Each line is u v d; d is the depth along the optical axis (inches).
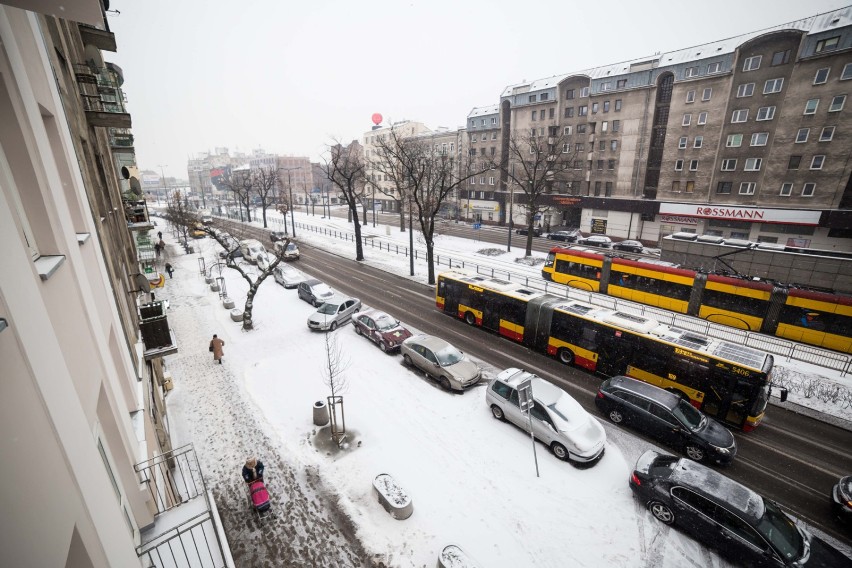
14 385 96.3
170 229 2393.0
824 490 429.7
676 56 1664.6
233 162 6747.1
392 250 1678.2
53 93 225.0
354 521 383.9
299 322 883.4
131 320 438.0
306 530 375.6
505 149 2305.6
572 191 2042.3
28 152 154.5
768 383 499.8
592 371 649.0
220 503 406.9
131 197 595.5
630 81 1774.1
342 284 1179.9
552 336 695.1
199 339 794.8
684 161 1657.2
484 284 822.5
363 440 495.5
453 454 470.3
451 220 2600.9
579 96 1946.4
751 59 1451.8
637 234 1836.9
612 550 356.8
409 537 367.6
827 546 331.3
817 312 742.5
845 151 1306.6
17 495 87.4
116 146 701.3
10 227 112.8
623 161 1849.2
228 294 1085.8
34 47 195.6
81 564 124.8
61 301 159.8
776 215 1427.2
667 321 876.6
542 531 374.0
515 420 505.0
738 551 337.7
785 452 485.7
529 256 1467.8
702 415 489.4
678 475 380.5
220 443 495.2
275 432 512.7
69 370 155.6
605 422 530.6
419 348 649.0
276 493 418.6
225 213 3314.5
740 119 1502.2
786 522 342.3
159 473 319.9
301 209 3619.6
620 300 1019.3
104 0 483.2
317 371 660.7
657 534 371.2
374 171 3248.0
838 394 589.6
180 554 265.7
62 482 116.3
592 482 430.6
